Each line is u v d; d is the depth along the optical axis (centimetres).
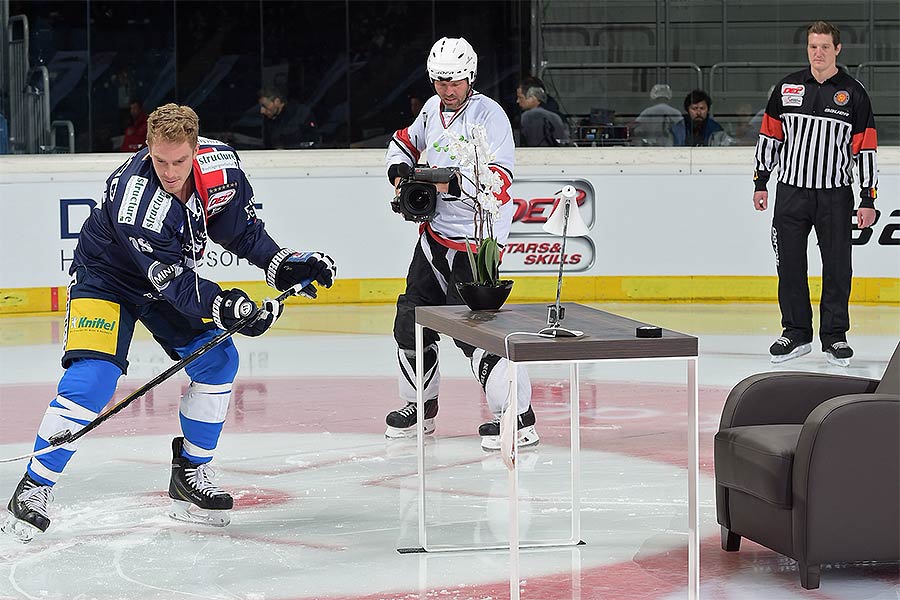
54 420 607
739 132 1716
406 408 865
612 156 1552
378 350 1220
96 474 756
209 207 610
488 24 1859
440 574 564
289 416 926
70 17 1805
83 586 547
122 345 622
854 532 527
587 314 566
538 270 1560
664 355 486
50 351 1222
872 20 1778
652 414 922
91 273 620
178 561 584
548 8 1841
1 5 1677
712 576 555
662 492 707
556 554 595
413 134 854
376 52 1869
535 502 691
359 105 1881
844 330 1135
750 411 582
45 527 609
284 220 1546
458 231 830
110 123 1842
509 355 480
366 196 1558
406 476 752
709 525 640
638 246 1562
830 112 1123
